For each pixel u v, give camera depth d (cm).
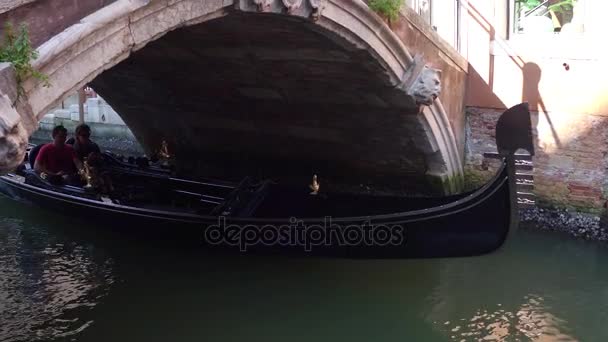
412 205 642
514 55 732
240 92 773
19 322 563
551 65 712
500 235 566
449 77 718
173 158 1014
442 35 780
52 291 629
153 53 678
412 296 607
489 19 741
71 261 707
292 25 529
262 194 691
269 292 617
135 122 1005
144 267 683
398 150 759
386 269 669
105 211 724
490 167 767
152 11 391
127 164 862
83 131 854
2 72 310
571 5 770
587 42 689
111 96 920
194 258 700
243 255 671
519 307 579
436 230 582
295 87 713
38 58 325
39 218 855
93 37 356
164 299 606
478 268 666
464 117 773
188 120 917
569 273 645
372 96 674
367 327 552
